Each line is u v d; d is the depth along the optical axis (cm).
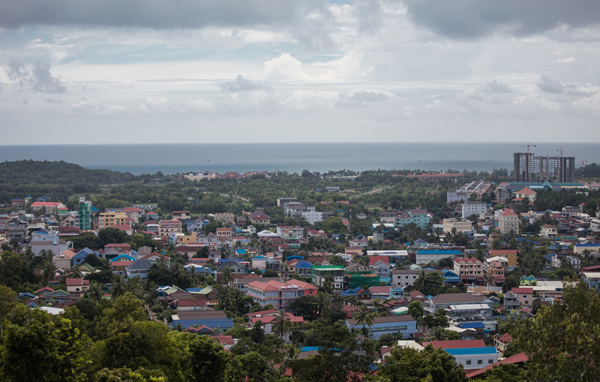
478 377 11288
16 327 7925
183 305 18500
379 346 15312
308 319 18700
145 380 8012
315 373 10556
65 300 18975
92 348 10144
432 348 10838
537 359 8331
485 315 19112
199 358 9550
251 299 19700
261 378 10494
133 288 19562
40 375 7775
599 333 7638
